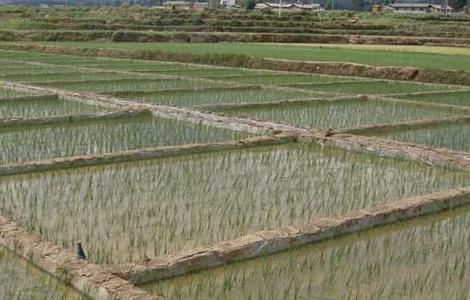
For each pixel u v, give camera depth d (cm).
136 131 1280
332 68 2541
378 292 574
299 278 601
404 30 5109
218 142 1165
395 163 1081
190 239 698
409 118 1505
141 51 3109
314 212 806
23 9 5891
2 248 654
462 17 6391
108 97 1625
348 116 1513
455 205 830
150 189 887
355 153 1143
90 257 637
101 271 568
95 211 788
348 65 2516
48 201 823
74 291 561
